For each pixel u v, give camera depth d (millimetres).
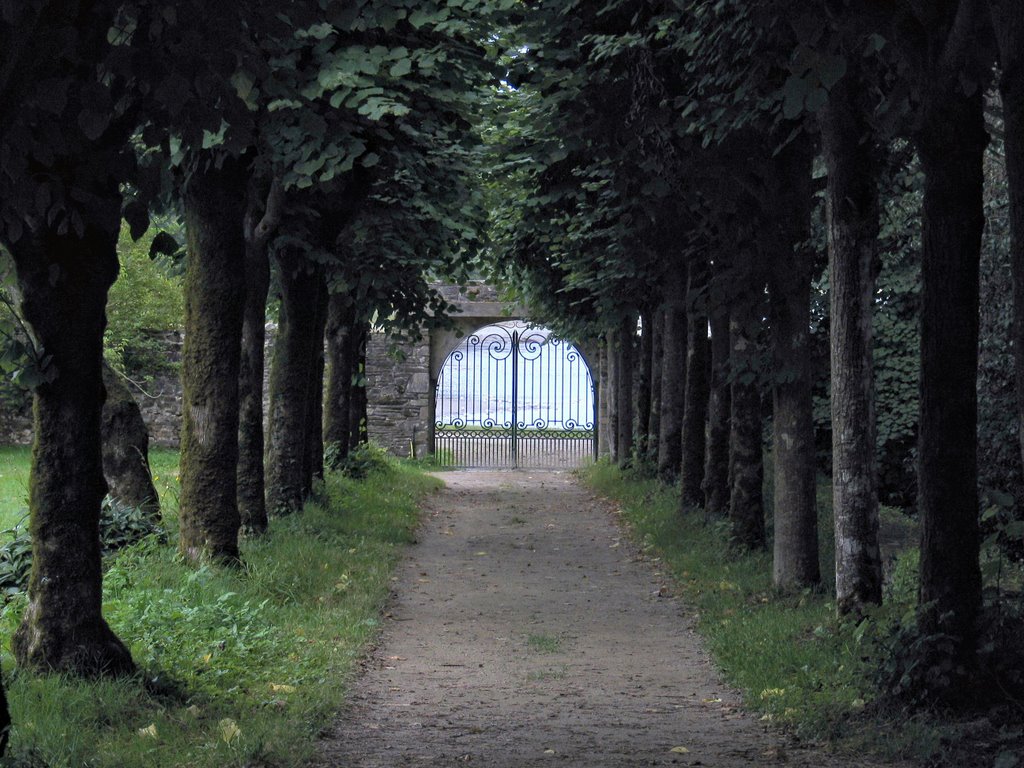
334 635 10477
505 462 37875
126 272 30062
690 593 13555
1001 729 6941
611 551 18000
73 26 5461
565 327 29266
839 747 6859
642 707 8367
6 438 31016
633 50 12477
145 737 6480
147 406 32406
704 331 18938
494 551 17875
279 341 17312
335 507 19359
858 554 10477
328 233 15938
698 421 18969
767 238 12523
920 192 18781
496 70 13609
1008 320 16500
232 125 6398
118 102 6480
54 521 7668
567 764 6402
